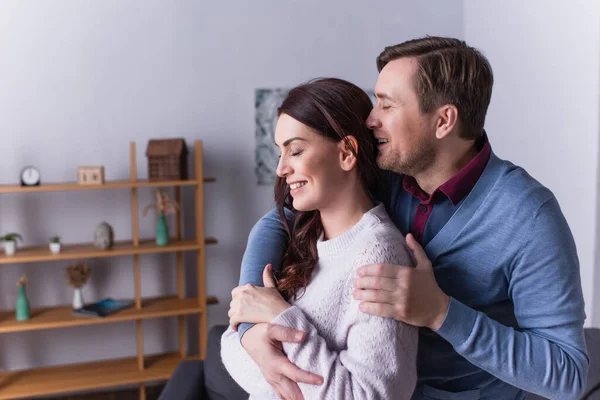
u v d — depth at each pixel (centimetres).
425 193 119
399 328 98
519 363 98
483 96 109
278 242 125
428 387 115
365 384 94
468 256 110
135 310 354
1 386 336
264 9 384
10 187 321
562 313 102
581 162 301
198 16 374
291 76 392
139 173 374
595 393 191
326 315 105
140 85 369
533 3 330
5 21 346
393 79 108
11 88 350
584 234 303
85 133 363
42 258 326
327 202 110
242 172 391
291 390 100
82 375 352
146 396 372
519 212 105
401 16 403
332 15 394
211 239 371
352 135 108
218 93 382
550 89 320
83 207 370
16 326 326
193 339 396
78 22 356
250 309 107
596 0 286
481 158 111
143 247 350
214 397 249
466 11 407
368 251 104
